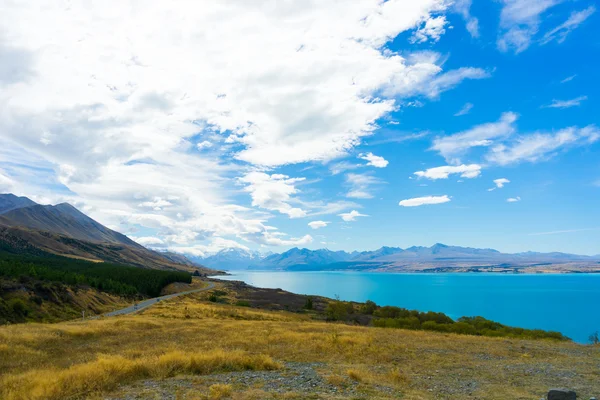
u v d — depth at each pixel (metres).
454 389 14.88
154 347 26.64
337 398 12.44
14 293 75.25
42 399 12.13
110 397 12.42
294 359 21.89
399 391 13.98
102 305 101.88
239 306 115.19
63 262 192.25
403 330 46.56
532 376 17.91
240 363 18.52
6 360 22.66
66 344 30.78
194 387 13.84
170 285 181.50
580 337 113.50
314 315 101.06
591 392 14.54
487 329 52.19
